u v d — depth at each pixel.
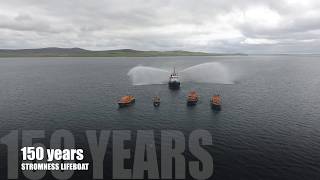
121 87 195.25
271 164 69.75
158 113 118.25
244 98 150.62
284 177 63.72
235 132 93.31
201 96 155.75
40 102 145.38
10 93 176.00
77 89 190.00
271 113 117.44
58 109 128.38
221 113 117.44
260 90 178.75
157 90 178.38
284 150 78.25
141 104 136.00
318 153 76.00
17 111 125.81
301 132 92.94
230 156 74.56
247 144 82.75
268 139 86.62
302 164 69.81
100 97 157.62
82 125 103.00
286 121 105.44
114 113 119.25
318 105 133.12
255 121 105.44
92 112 121.56
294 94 164.12
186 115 114.56
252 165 69.44
